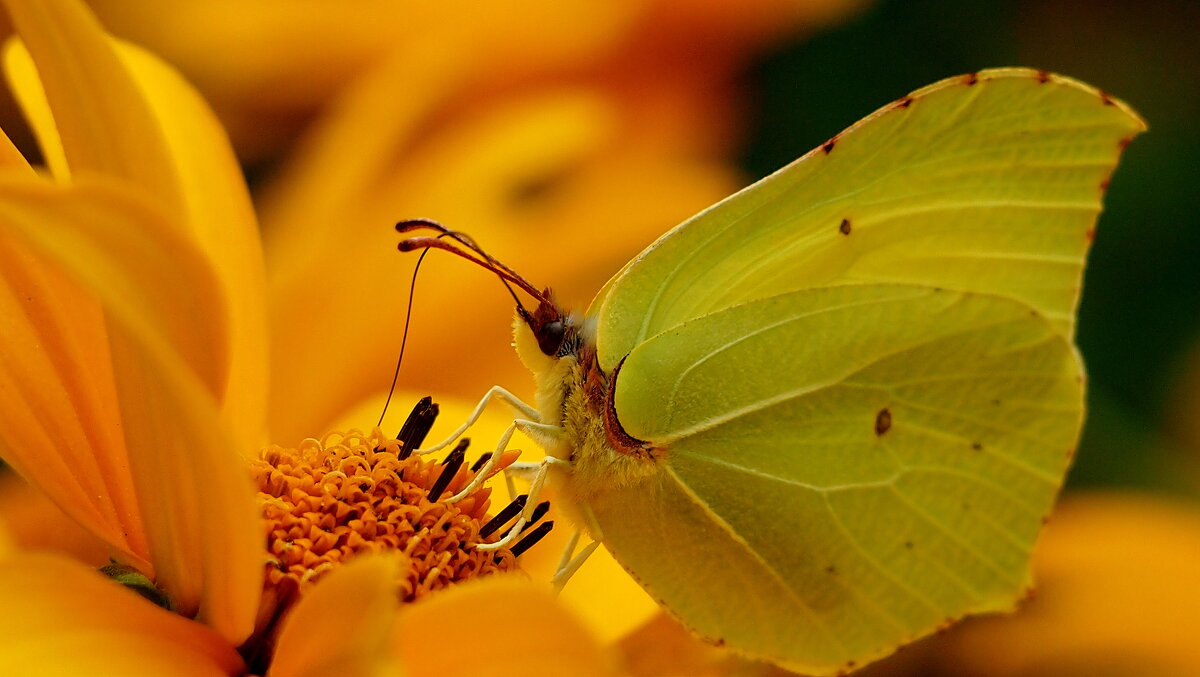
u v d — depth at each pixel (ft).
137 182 0.59
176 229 0.56
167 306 0.57
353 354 0.71
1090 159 0.65
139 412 0.59
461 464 0.64
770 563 0.66
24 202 0.54
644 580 0.66
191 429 0.56
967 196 0.66
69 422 0.61
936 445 0.64
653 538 0.66
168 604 0.60
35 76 0.64
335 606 0.57
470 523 0.63
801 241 0.67
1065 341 0.63
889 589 0.65
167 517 0.59
